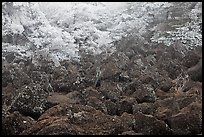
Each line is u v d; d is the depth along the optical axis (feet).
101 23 66.85
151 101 37.37
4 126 30.45
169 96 38.52
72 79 43.45
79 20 66.03
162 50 53.11
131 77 44.62
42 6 68.44
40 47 55.42
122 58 50.42
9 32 54.60
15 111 32.81
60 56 54.90
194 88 39.58
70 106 32.81
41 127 29.55
